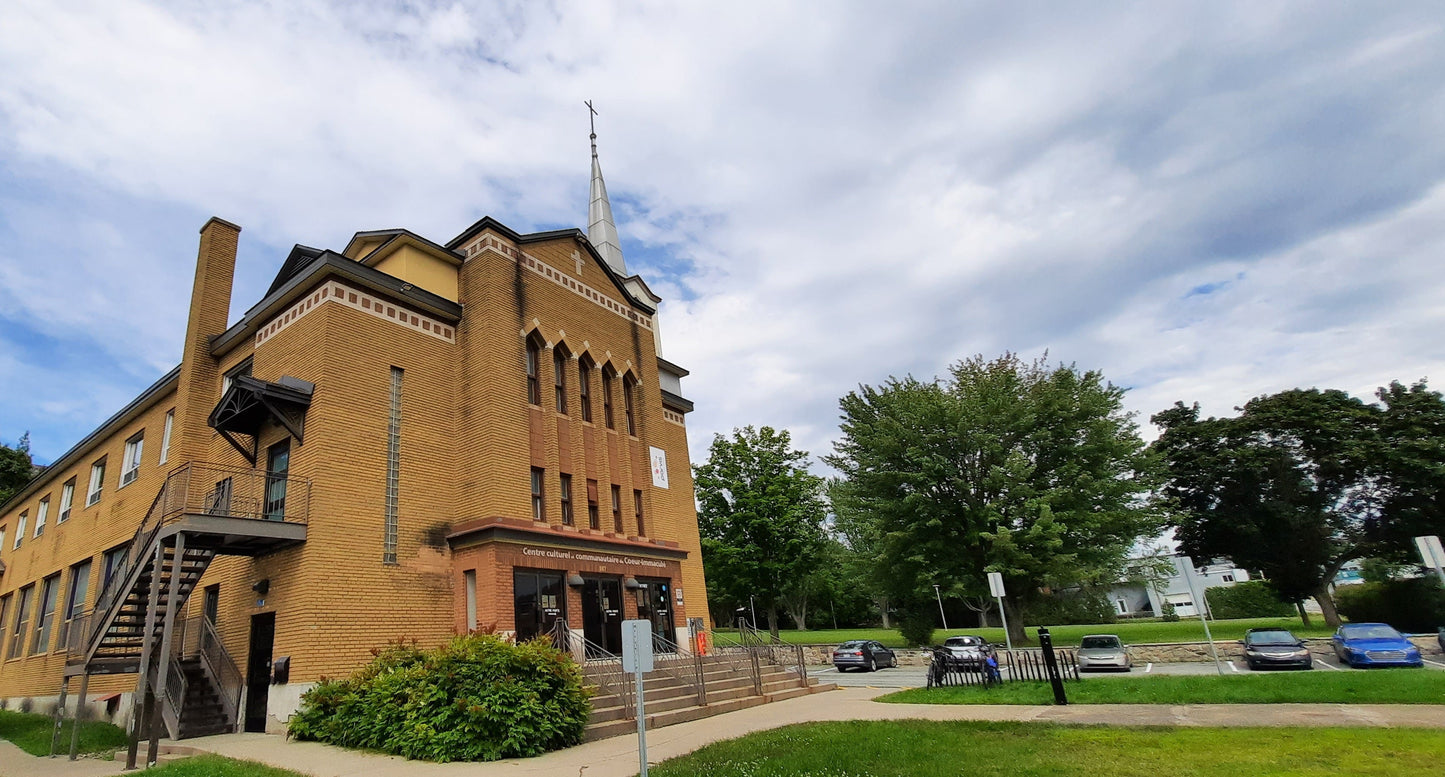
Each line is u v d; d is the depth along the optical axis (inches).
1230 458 1393.9
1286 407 1407.5
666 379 1147.3
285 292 718.5
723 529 1702.8
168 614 523.2
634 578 848.9
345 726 507.2
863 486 1434.5
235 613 659.4
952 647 1189.7
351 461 656.4
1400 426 1333.7
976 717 539.5
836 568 1968.5
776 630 1660.9
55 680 933.2
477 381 763.4
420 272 789.2
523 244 857.5
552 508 777.6
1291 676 605.9
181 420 775.7
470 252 828.6
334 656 594.6
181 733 591.2
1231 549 1464.1
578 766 416.2
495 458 724.0
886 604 2613.2
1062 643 1299.2
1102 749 402.0
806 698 747.4
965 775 354.0
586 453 863.1
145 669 505.0
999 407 1364.4
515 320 808.9
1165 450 1481.3
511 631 668.7
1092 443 1336.1
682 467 1106.7
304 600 589.9
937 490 1360.7
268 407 637.3
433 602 683.4
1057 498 1270.9
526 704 464.8
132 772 452.4
